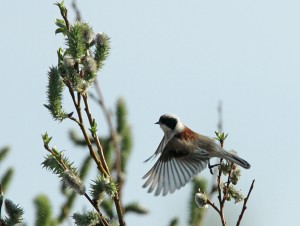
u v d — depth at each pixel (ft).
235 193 36.42
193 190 40.70
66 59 34.12
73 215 33.22
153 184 41.27
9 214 32.45
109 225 33.55
